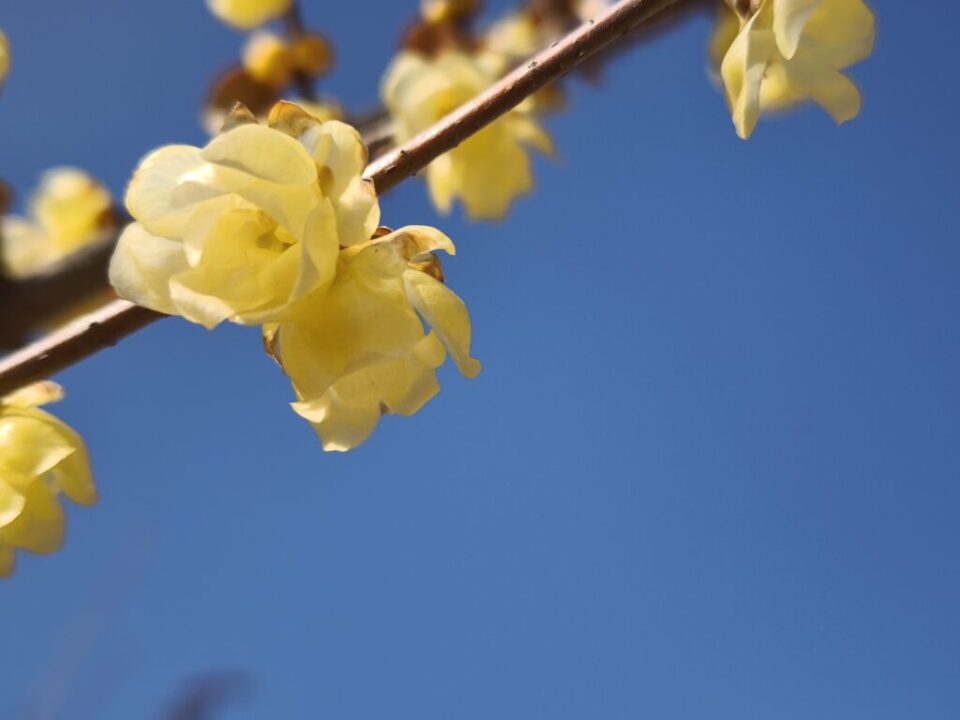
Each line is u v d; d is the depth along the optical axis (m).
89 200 0.39
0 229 0.34
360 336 0.22
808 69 0.24
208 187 0.22
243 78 0.34
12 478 0.24
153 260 0.22
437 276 0.22
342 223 0.22
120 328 0.23
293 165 0.22
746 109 0.23
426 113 0.32
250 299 0.22
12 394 0.24
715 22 0.29
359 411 0.23
